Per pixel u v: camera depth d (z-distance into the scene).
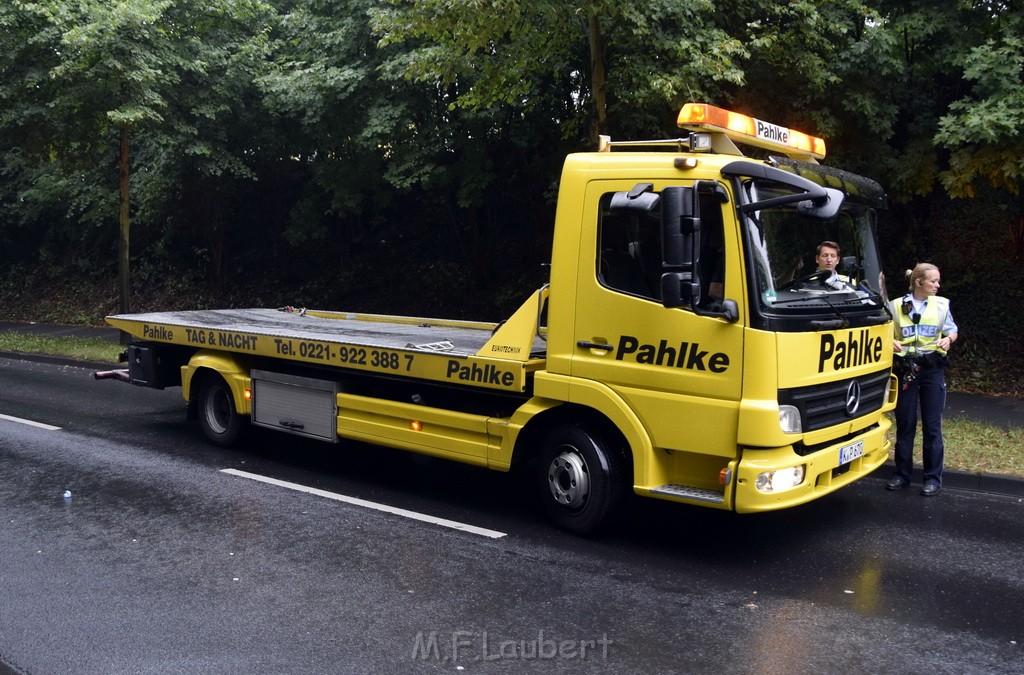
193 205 20.97
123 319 9.51
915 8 10.95
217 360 8.45
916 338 6.88
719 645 4.27
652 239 5.34
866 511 6.54
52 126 15.31
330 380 7.38
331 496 6.84
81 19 13.85
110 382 13.04
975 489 7.15
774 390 5.01
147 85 13.89
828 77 10.41
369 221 21.44
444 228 20.03
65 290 25.89
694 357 5.20
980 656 4.17
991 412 9.93
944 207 14.02
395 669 3.99
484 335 8.20
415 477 7.45
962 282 13.19
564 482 5.94
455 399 6.64
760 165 5.00
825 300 5.53
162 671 3.96
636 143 5.77
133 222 22.48
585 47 11.41
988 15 10.82
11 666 4.00
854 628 4.48
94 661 4.05
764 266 5.11
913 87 11.77
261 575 5.16
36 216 25.12
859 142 11.47
